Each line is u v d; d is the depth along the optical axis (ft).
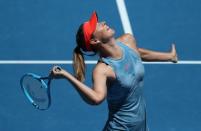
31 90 69.46
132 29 128.57
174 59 74.33
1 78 111.86
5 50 121.70
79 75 66.44
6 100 105.40
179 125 98.84
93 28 65.36
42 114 101.71
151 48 122.31
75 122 99.60
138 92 67.15
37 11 136.36
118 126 68.13
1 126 98.53
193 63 116.37
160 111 102.37
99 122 99.60
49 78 65.67
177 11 135.44
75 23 131.34
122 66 65.26
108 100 67.77
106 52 65.46
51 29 129.29
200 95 106.73
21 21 132.57
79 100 105.29
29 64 116.67
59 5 138.41
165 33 127.24
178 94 106.93
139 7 136.77
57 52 120.88
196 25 130.31
